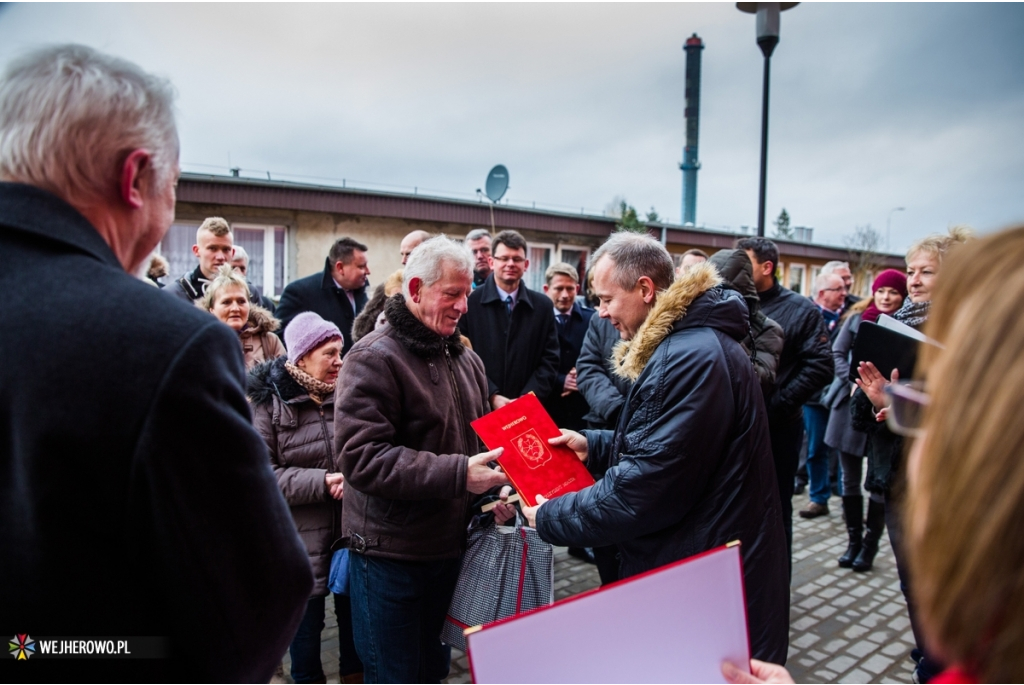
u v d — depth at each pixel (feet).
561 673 2.74
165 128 3.21
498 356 12.25
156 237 3.31
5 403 2.56
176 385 2.62
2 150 2.86
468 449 7.04
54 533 2.57
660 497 5.37
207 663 2.87
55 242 2.76
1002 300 1.62
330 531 7.89
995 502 1.51
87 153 2.88
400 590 6.44
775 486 5.75
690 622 2.96
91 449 2.54
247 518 2.89
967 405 1.60
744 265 9.91
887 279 12.80
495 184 30.81
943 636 1.69
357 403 6.24
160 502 2.62
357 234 32.91
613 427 11.03
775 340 9.92
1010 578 1.52
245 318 10.57
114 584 2.69
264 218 30.22
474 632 2.62
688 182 152.25
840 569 12.57
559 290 14.30
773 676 3.10
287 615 3.15
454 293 6.53
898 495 8.10
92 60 2.99
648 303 6.30
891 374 7.64
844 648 9.65
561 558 13.08
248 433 2.93
